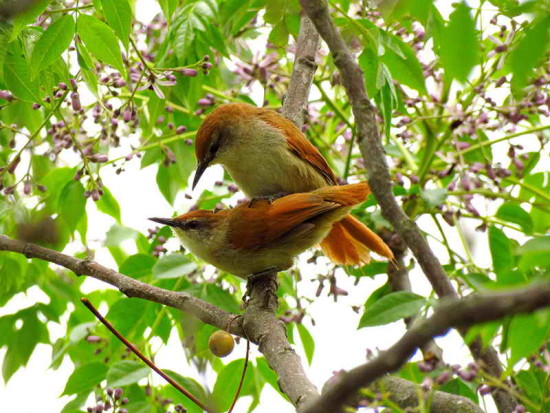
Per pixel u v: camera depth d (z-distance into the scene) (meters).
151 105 11.34
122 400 9.16
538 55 5.64
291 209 9.90
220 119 11.13
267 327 8.20
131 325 10.63
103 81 10.38
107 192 12.16
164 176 12.48
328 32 6.48
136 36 11.54
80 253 12.95
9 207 10.37
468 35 5.40
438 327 4.24
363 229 10.41
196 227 10.24
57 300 12.96
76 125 10.69
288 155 10.93
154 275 9.99
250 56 12.48
